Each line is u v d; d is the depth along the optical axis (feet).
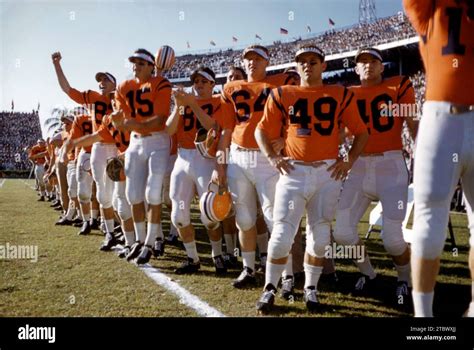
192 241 12.82
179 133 12.94
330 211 9.60
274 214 9.68
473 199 6.48
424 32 6.64
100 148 16.65
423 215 6.28
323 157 9.53
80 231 18.78
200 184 12.39
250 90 11.28
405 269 10.93
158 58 14.10
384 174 10.99
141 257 13.10
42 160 35.96
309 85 9.73
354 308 9.88
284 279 10.77
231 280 11.98
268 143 9.82
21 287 10.84
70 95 17.37
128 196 13.70
